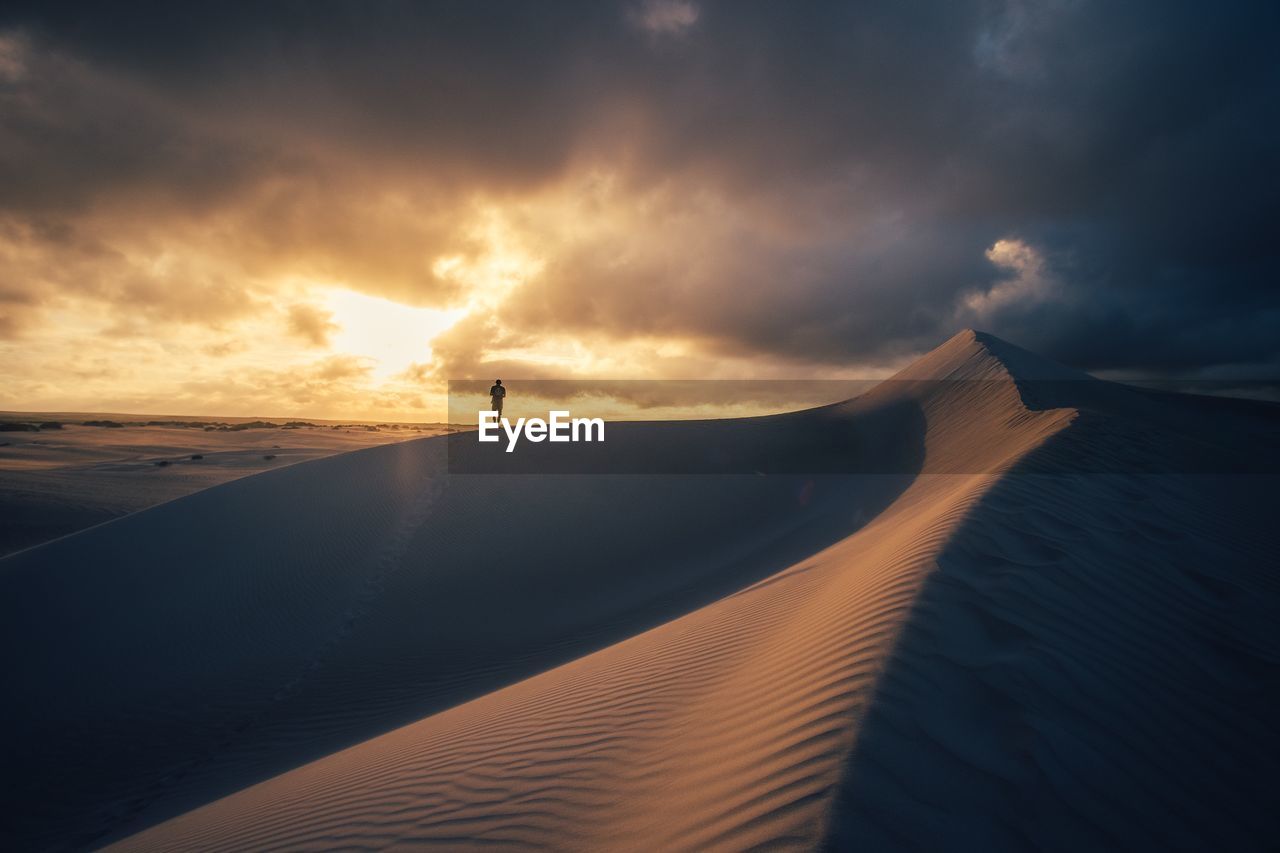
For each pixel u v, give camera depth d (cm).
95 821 706
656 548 1502
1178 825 264
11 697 1012
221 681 1063
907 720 298
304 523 1606
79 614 1239
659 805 301
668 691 462
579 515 1678
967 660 353
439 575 1406
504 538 1562
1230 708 356
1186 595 486
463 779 411
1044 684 336
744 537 1504
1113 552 543
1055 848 237
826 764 272
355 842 367
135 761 850
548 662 910
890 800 247
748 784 281
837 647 387
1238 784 297
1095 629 410
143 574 1376
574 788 352
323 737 820
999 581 453
